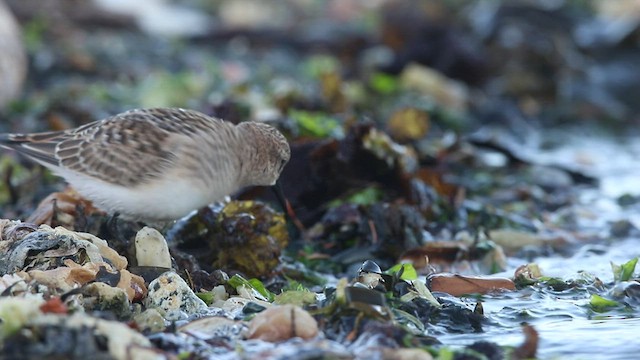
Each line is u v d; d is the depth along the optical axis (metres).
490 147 19.00
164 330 9.20
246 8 33.28
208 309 9.83
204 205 10.87
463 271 12.57
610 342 9.52
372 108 21.59
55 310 8.58
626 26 27.27
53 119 18.20
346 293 9.34
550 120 24.44
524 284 11.45
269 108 18.12
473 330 9.94
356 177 13.87
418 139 18.33
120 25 29.12
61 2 28.69
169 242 11.73
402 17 27.09
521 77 25.36
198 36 29.72
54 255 9.88
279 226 12.07
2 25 19.44
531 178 17.91
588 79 25.80
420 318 10.02
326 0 34.69
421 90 23.73
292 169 13.76
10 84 19.45
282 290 11.30
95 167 10.58
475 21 27.64
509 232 14.05
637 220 15.70
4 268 9.81
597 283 11.53
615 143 22.83
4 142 10.95
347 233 13.26
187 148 10.51
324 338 8.99
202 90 22.22
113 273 9.80
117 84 23.14
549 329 9.95
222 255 11.76
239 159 11.13
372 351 8.49
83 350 8.16
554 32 26.83
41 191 14.62
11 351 8.17
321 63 26.34
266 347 8.72
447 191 15.13
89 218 11.30
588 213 15.91
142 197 10.54
